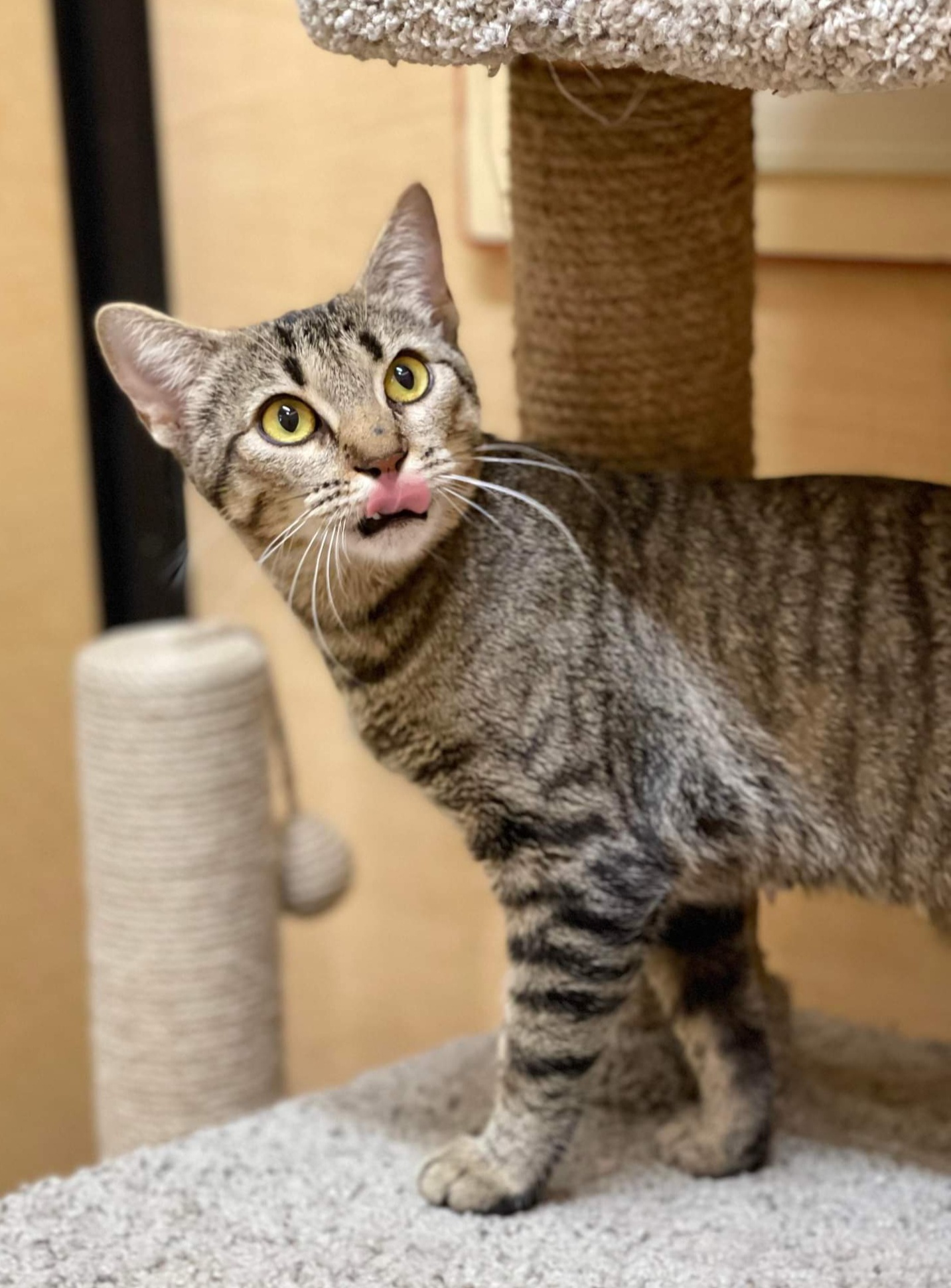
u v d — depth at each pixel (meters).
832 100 0.70
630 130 0.58
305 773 0.97
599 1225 0.54
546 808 0.53
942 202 0.69
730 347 0.62
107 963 0.84
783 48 0.42
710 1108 0.59
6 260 0.94
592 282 0.60
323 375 0.52
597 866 0.53
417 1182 0.57
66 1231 0.54
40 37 0.92
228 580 0.97
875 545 0.54
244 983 0.83
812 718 0.54
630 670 0.54
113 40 0.92
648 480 0.57
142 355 0.55
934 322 0.72
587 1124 0.63
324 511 0.52
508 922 0.55
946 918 0.55
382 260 0.55
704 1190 0.57
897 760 0.53
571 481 0.56
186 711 0.80
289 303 0.91
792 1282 0.50
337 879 0.88
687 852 0.55
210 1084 0.83
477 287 0.82
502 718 0.53
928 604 0.53
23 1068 1.03
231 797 0.82
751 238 0.62
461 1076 0.67
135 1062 0.83
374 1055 0.98
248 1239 0.53
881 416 0.74
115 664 0.81
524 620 0.54
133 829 0.81
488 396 0.83
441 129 0.82
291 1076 1.02
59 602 0.99
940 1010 0.77
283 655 0.96
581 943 0.53
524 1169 0.55
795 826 0.54
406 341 0.54
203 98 0.91
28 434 0.96
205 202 0.93
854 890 0.56
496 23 0.45
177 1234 0.53
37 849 1.02
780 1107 0.64
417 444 0.52
